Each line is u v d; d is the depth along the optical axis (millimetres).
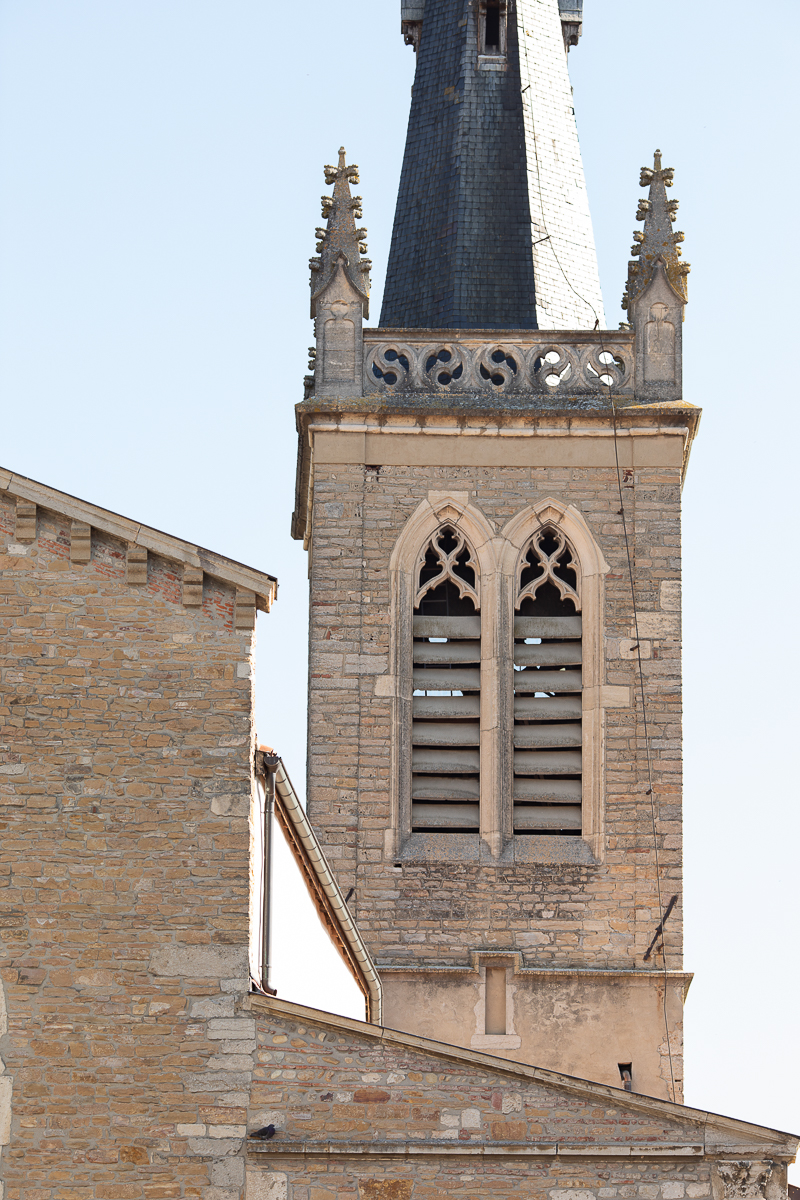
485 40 52031
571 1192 29547
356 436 45312
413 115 52000
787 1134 29766
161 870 30453
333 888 35156
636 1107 29875
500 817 43375
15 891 30281
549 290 49438
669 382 45844
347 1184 29422
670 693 44000
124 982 29984
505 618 44469
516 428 45312
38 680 31172
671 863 42906
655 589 44594
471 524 45031
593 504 45062
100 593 31578
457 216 50031
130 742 30969
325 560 44781
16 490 31750
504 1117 29797
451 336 46250
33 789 30719
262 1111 29625
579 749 44031
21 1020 29781
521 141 50969
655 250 46625
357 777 43594
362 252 46656
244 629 31500
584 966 42312
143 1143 29422
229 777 30844
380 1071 29875
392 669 44219
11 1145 29312
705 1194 29609
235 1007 29969
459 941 42500
